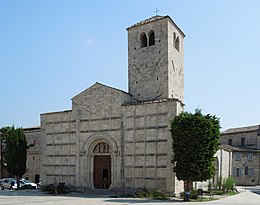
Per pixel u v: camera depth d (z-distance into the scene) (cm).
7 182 6894
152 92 5659
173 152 4528
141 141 5034
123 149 5191
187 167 4300
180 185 4788
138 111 5134
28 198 4394
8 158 6550
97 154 5569
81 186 5569
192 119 4388
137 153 5044
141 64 5847
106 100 5503
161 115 4900
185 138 4359
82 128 5709
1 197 4553
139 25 5944
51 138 6078
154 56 5722
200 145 4309
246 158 9850
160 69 5625
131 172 5059
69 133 5862
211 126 4388
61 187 5303
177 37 6047
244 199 4628
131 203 3712
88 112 5678
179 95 5944
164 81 5566
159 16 5981
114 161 5253
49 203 3719
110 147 5419
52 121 6106
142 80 5797
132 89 5875
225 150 7562
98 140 5550
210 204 3675
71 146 5806
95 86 5662
